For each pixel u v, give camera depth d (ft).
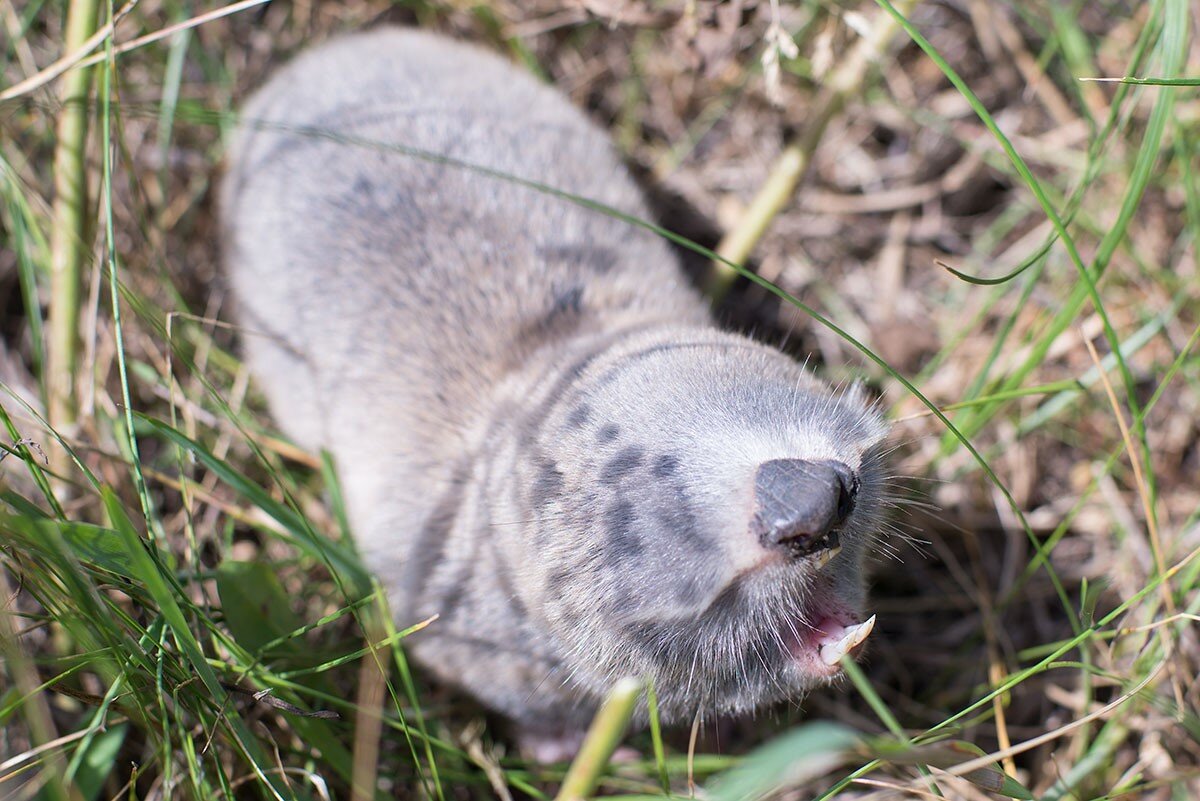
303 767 0.75
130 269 0.89
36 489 0.79
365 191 0.82
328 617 0.69
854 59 0.90
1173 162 0.93
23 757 0.63
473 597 0.71
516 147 0.85
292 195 0.84
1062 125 1.00
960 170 1.03
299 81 0.89
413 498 0.75
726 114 1.04
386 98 0.86
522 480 0.66
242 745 0.66
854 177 1.05
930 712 0.84
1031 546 0.89
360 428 0.79
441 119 0.85
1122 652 0.80
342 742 0.76
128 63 0.94
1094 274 0.77
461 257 0.80
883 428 0.68
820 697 0.84
